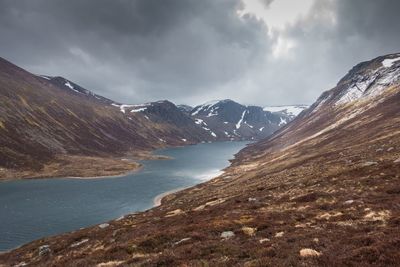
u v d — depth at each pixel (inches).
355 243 775.1
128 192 4936.0
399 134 3230.8
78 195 4746.6
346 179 2007.9
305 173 2792.8
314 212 1371.8
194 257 837.8
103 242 1565.0
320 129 7608.3
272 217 1341.0
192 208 2314.2
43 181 6033.5
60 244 1798.7
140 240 1210.6
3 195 4783.5
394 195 1438.2
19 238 2928.2
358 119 6077.8
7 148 7755.9
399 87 6815.9
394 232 828.6
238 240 1013.2
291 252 746.8
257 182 3275.1
